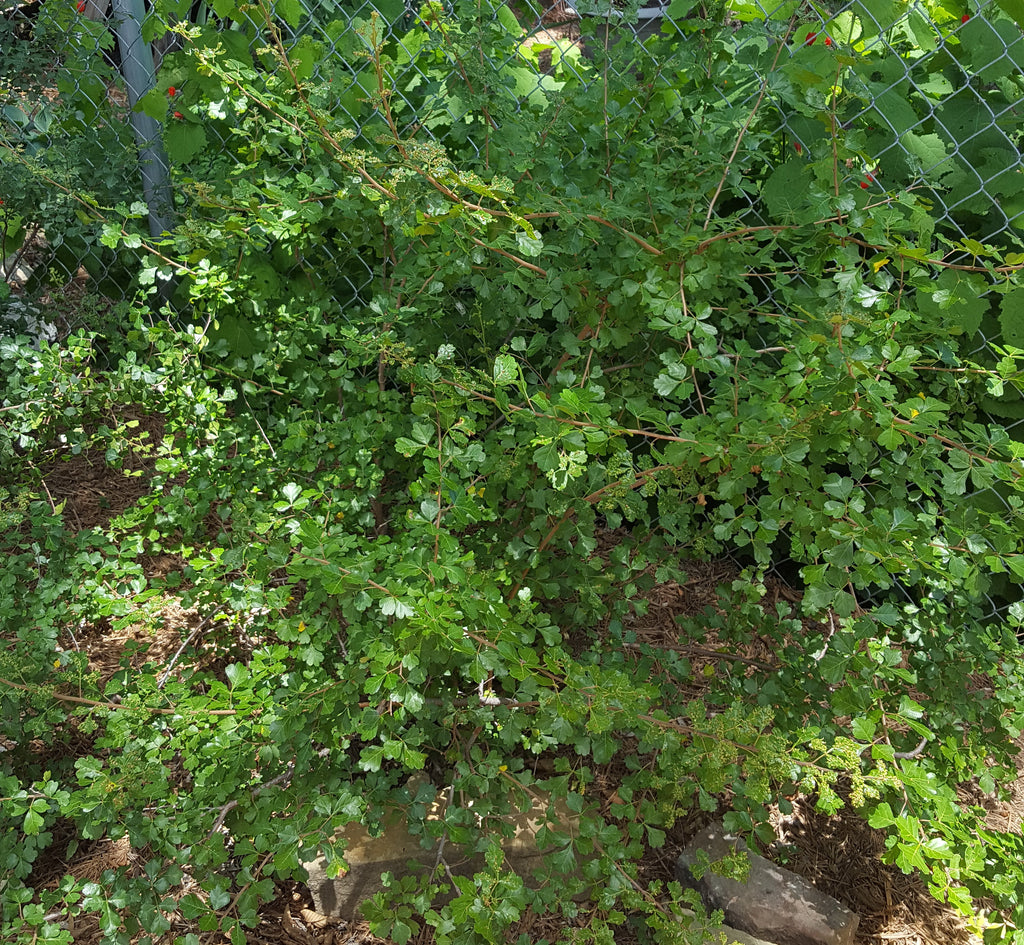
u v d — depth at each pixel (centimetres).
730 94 247
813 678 196
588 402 144
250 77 216
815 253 191
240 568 191
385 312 204
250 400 251
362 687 157
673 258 182
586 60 260
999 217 243
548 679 151
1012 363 162
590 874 150
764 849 209
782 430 148
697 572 300
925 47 227
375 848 188
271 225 206
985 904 204
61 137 315
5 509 223
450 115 259
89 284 331
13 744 206
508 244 171
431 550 170
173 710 171
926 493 171
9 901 143
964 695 186
